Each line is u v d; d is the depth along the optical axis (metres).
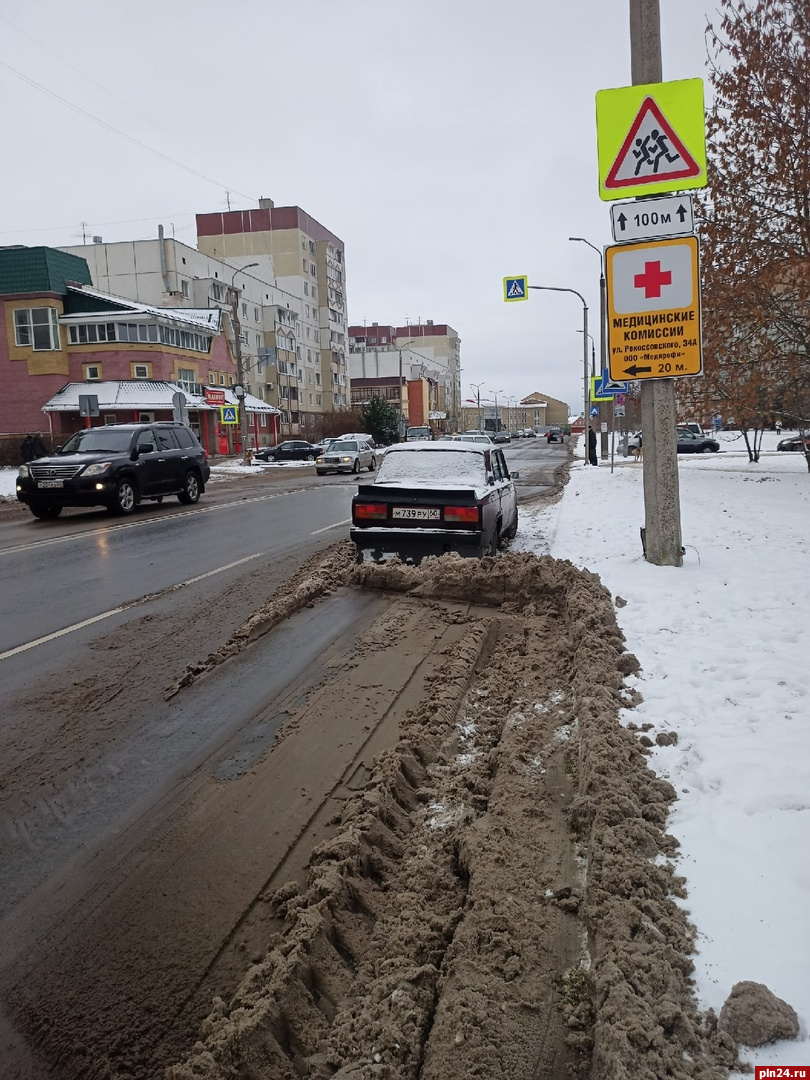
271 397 71.25
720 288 19.91
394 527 8.86
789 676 4.58
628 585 7.14
